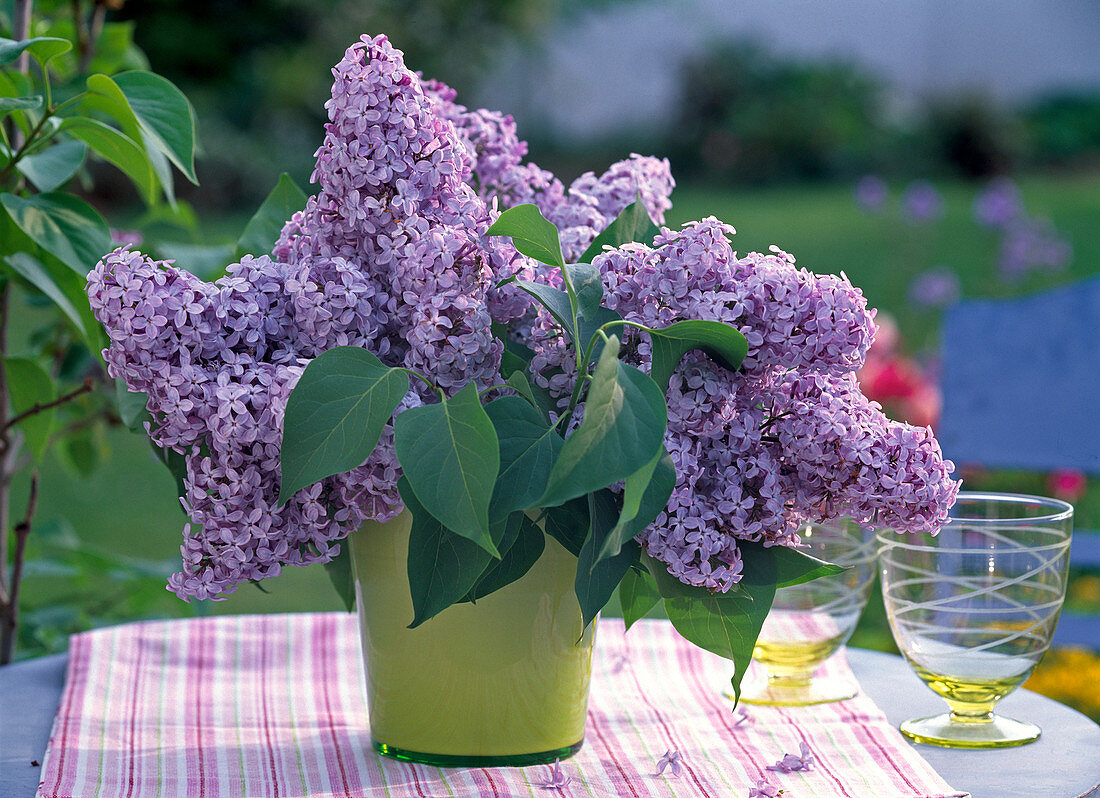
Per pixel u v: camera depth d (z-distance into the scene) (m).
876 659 1.52
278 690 1.42
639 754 1.31
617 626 1.55
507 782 1.26
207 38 9.20
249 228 1.35
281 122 10.09
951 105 13.69
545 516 1.23
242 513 1.20
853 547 1.38
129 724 1.35
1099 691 2.59
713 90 13.92
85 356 1.87
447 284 1.20
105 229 1.51
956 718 1.36
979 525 1.32
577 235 1.30
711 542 1.20
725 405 1.21
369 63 1.22
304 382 1.17
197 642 1.49
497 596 1.26
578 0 13.89
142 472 5.50
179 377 1.18
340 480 1.21
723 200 12.34
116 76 1.47
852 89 13.99
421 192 1.22
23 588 3.60
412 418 1.17
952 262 8.29
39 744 1.34
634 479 1.15
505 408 1.20
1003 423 2.53
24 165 1.51
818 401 1.24
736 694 1.25
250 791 1.26
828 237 9.65
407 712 1.29
